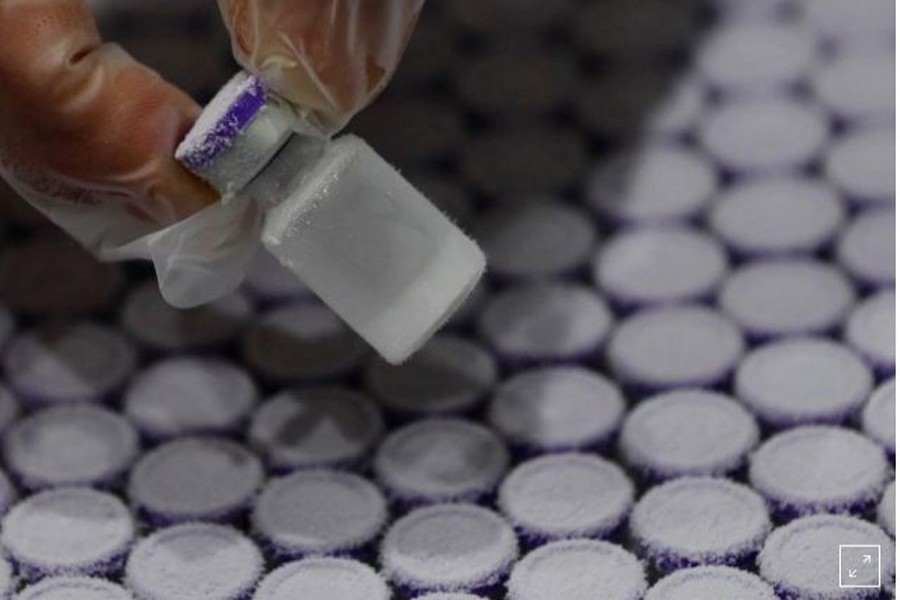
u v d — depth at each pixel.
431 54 0.48
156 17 0.49
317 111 0.37
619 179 0.46
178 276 0.38
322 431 0.41
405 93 0.48
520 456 0.41
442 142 0.47
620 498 0.40
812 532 0.39
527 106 0.47
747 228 0.45
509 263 0.44
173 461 0.41
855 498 0.40
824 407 0.41
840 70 0.48
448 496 0.40
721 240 0.45
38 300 0.44
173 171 0.38
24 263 0.45
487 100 0.48
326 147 0.37
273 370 0.43
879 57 0.48
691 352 0.43
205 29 0.49
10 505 0.41
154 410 0.42
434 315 0.37
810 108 0.47
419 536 0.40
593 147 0.47
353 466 0.41
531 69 0.48
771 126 0.47
